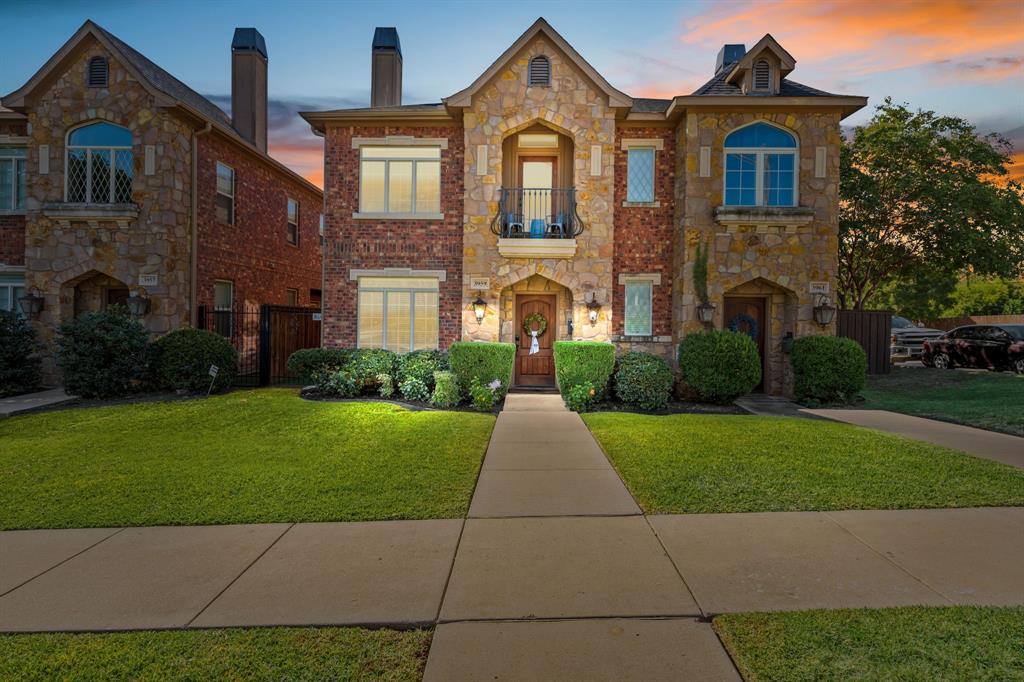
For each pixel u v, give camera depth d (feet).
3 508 18.03
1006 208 50.85
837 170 43.60
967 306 110.01
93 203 44.57
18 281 48.42
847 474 21.27
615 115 45.29
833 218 43.60
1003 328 53.72
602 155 44.73
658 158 46.75
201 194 49.47
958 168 53.06
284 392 42.88
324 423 31.07
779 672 9.78
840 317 54.44
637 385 37.58
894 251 56.13
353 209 47.78
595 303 44.34
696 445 25.85
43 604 12.25
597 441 27.89
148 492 19.54
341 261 47.78
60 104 44.93
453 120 47.09
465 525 16.89
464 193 45.27
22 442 26.81
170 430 29.40
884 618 11.44
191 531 16.38
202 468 22.43
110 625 11.41
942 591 12.64
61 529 16.53
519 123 44.83
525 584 13.12
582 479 21.61
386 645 10.75
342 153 47.80
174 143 45.80
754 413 36.40
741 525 16.69
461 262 47.44
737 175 44.32
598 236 44.68
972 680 9.50
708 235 43.65
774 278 43.52
